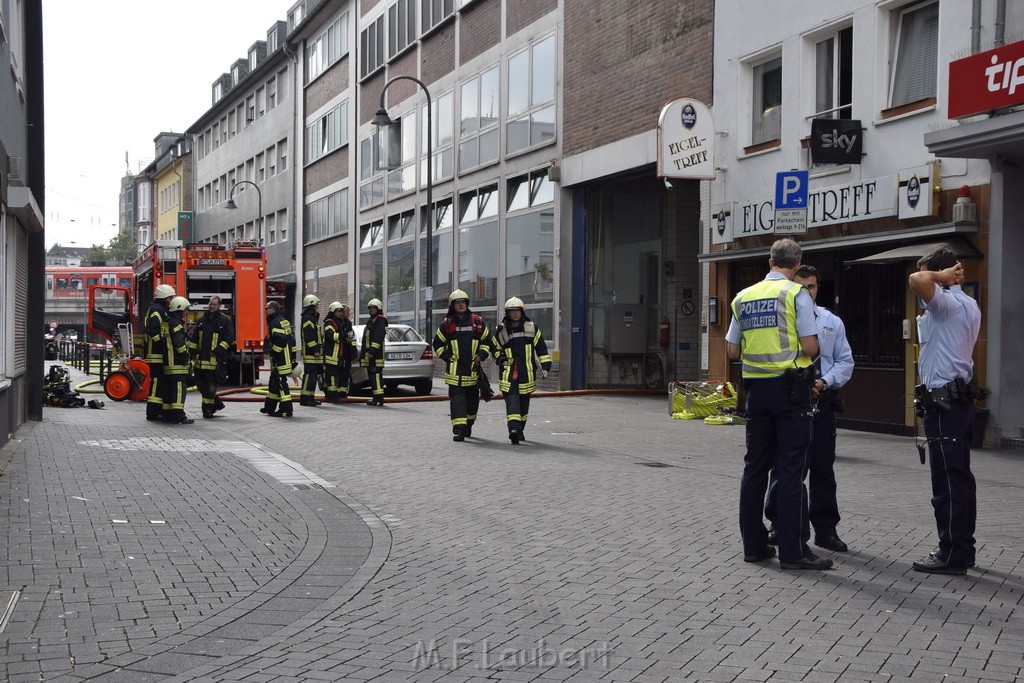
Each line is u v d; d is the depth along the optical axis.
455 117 31.88
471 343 14.16
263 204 53.62
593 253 25.38
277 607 5.77
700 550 7.26
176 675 4.62
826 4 16.59
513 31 28.03
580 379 25.33
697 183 24.27
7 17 12.95
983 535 7.76
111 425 15.92
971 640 5.18
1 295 12.94
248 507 8.79
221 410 19.22
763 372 6.80
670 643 5.13
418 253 34.91
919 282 6.68
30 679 4.54
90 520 7.99
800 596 6.04
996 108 12.59
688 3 20.34
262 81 53.22
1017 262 13.46
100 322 24.70
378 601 5.93
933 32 14.88
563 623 5.49
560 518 8.45
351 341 21.64
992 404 13.51
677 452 13.02
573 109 25.03
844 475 10.96
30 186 16.69
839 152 15.52
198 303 27.00
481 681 4.57
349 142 41.47
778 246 7.07
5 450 12.20
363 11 39.88
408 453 12.73
